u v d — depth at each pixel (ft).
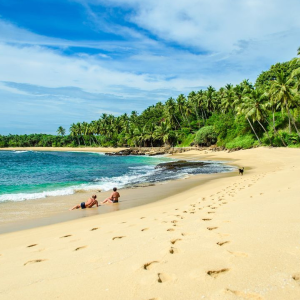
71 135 429.38
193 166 106.01
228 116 209.15
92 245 15.78
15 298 9.09
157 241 14.37
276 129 170.19
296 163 84.64
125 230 19.34
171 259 11.01
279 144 155.33
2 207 39.14
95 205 38.73
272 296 7.20
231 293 7.60
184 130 272.51
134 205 37.93
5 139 492.13
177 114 295.07
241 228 14.80
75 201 43.57
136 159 177.17
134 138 302.45
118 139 363.15
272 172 63.41
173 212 26.07
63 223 28.25
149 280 9.17
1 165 132.77
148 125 304.91
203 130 221.25
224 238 13.25
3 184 65.67
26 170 104.94
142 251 12.74
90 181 70.49
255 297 7.27
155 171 95.55
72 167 118.62
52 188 58.34
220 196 34.65
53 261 13.30
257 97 154.10
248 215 18.29
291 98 131.95
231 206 24.25
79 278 10.23
